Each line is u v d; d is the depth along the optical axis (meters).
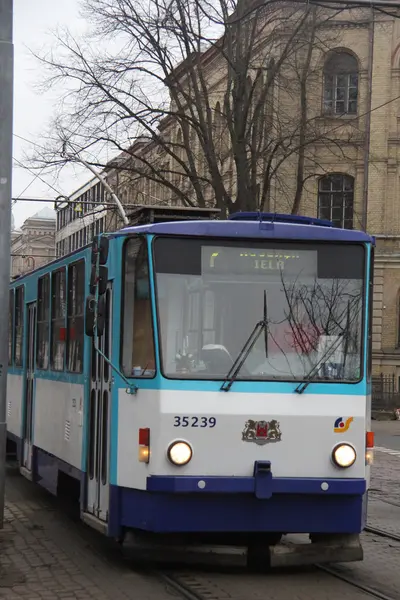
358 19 35.19
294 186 33.97
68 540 9.82
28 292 13.55
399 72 35.38
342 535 8.16
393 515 12.45
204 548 7.99
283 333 8.01
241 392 7.77
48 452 11.30
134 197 32.59
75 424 9.80
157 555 7.96
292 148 28.03
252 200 26.94
